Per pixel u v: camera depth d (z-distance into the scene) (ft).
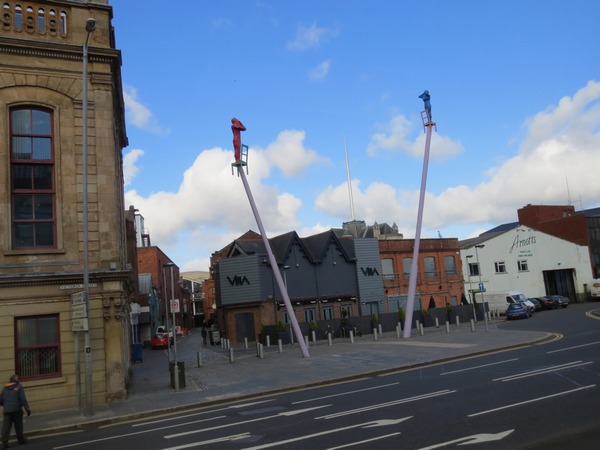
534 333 97.55
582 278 194.49
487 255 213.46
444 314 155.02
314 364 78.43
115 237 59.67
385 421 35.06
